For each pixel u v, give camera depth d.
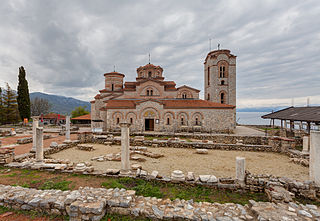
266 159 13.36
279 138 15.81
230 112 31.25
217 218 4.94
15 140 20.80
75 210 5.18
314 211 5.19
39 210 5.62
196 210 5.43
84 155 14.49
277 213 5.04
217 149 17.05
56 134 26.89
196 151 15.68
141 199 6.13
